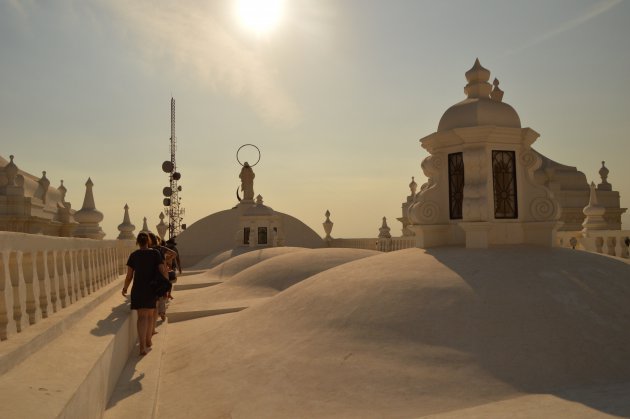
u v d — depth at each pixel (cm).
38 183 2808
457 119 1009
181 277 2386
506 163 1009
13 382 367
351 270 954
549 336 666
